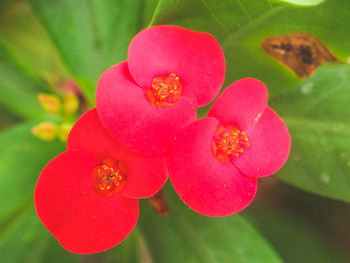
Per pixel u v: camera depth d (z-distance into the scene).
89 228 0.06
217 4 0.07
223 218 0.08
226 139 0.06
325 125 0.08
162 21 0.07
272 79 0.08
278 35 0.07
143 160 0.06
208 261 0.08
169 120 0.06
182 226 0.08
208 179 0.06
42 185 0.06
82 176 0.06
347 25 0.07
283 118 0.08
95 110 0.06
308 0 0.06
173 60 0.07
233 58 0.07
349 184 0.08
